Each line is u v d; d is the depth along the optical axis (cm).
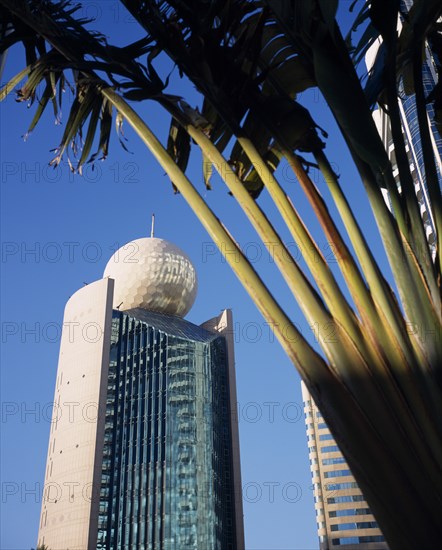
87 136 594
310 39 472
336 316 386
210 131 566
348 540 8131
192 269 11275
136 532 8062
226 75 512
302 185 454
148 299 10588
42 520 7888
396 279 409
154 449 8556
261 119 498
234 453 9062
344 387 360
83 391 8338
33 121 601
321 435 9112
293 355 376
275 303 397
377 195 438
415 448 343
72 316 9238
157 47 525
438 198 449
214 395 9356
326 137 484
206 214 442
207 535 8062
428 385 366
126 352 9781
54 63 548
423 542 317
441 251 418
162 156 480
